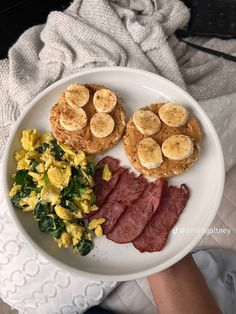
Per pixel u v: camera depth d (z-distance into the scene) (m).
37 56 0.36
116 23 0.35
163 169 0.29
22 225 0.28
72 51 0.35
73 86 0.30
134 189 0.29
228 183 0.38
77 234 0.28
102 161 0.30
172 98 0.31
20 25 0.41
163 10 0.37
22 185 0.29
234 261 0.37
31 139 0.30
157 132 0.30
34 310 0.35
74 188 0.29
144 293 0.36
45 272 0.34
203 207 0.29
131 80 0.31
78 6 0.36
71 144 0.30
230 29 0.40
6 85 0.36
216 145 0.29
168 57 0.35
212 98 0.38
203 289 0.30
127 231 0.29
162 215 0.29
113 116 0.30
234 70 0.39
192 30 0.41
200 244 0.38
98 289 0.35
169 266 0.28
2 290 0.35
